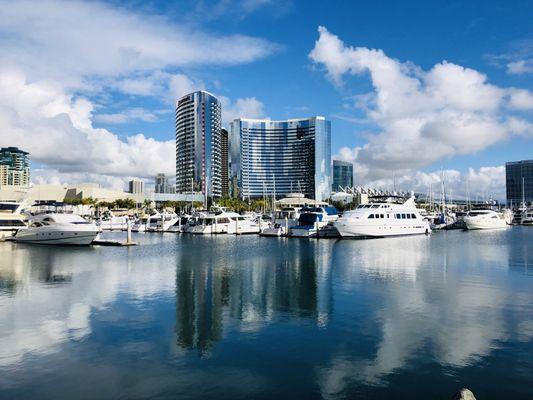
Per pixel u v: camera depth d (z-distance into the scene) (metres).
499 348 15.94
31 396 12.47
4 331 18.27
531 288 26.31
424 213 112.81
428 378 13.50
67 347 16.33
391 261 39.66
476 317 19.95
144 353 15.70
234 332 18.06
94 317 20.42
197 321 19.67
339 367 14.38
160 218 102.06
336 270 34.44
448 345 16.30
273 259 42.47
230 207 170.00
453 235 77.19
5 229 67.44
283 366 14.48
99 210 157.25
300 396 12.41
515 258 40.97
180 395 12.50
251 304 22.91
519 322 19.14
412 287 26.94
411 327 18.53
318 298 24.16
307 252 49.09
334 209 82.44
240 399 12.26
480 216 96.62
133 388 12.93
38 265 38.75
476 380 13.34
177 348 16.19
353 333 17.80
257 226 87.44
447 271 33.16
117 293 25.83
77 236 59.38
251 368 14.33
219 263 39.66
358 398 12.28
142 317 20.42
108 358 15.22
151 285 28.47
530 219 123.19
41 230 61.41
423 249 50.84
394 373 13.88
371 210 70.50
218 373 13.95
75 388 12.94
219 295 25.22
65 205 90.44
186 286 28.05
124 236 83.69
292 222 83.06
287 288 27.16
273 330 18.31
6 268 36.72
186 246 59.19
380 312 21.00
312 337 17.36
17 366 14.58
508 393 12.52
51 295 25.25
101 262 40.88
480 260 39.62
